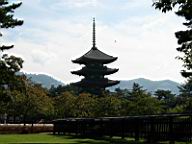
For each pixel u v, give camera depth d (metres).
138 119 35.38
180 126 29.67
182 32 33.69
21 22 44.25
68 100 93.31
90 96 95.00
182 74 36.84
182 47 34.16
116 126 40.19
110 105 75.38
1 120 85.94
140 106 67.81
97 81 109.50
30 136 45.91
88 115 85.31
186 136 28.88
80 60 111.62
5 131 58.62
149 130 33.78
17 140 36.00
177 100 96.44
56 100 100.75
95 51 114.94
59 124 54.69
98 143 32.12
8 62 45.50
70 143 31.70
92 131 45.12
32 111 87.06
